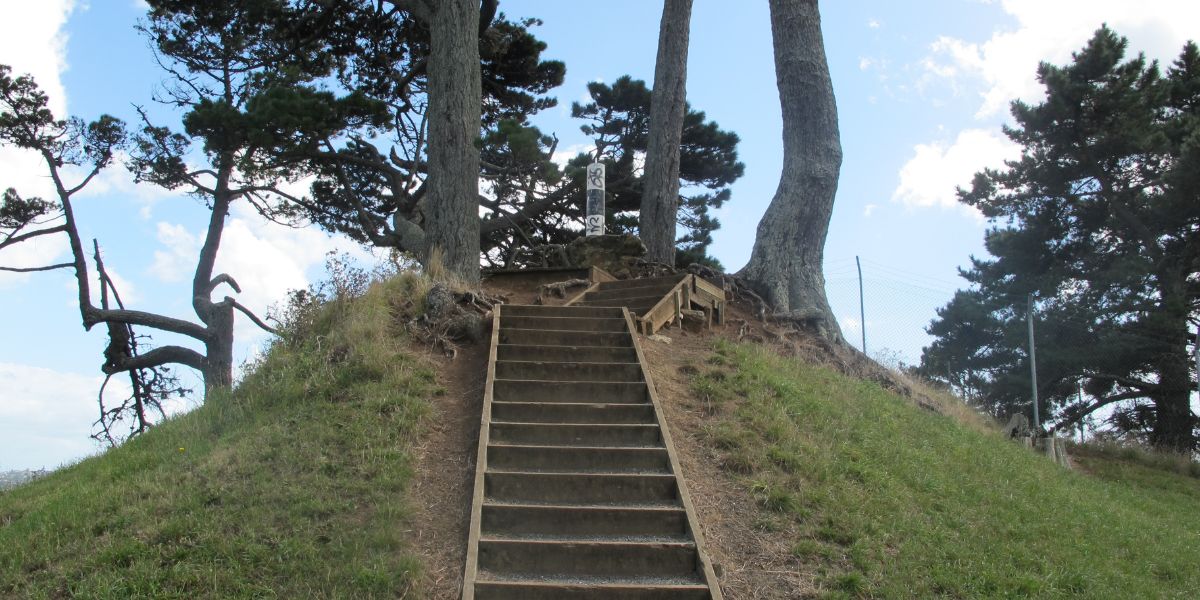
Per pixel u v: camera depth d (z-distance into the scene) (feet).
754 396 33.24
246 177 76.02
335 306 37.91
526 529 23.48
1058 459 50.60
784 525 24.38
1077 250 98.17
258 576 20.86
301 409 30.35
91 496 25.75
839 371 45.03
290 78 71.20
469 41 55.57
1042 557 25.68
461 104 54.54
